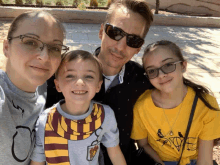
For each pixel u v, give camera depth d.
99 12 3.07
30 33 0.37
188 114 0.58
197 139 0.61
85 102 0.48
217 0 4.05
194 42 2.57
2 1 3.26
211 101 0.59
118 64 0.59
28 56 0.38
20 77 0.41
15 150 0.41
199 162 0.60
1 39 2.01
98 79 0.50
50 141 0.48
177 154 0.61
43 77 0.40
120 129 0.62
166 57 0.55
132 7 0.55
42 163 0.50
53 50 0.40
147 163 0.60
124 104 0.61
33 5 3.38
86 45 2.11
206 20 3.41
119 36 0.56
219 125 0.58
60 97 0.61
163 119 0.59
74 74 0.48
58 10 2.96
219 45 2.51
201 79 1.58
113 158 0.56
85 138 0.49
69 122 0.48
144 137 0.64
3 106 0.38
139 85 0.62
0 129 0.37
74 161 0.49
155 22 3.32
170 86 0.55
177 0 4.14
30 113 0.46
